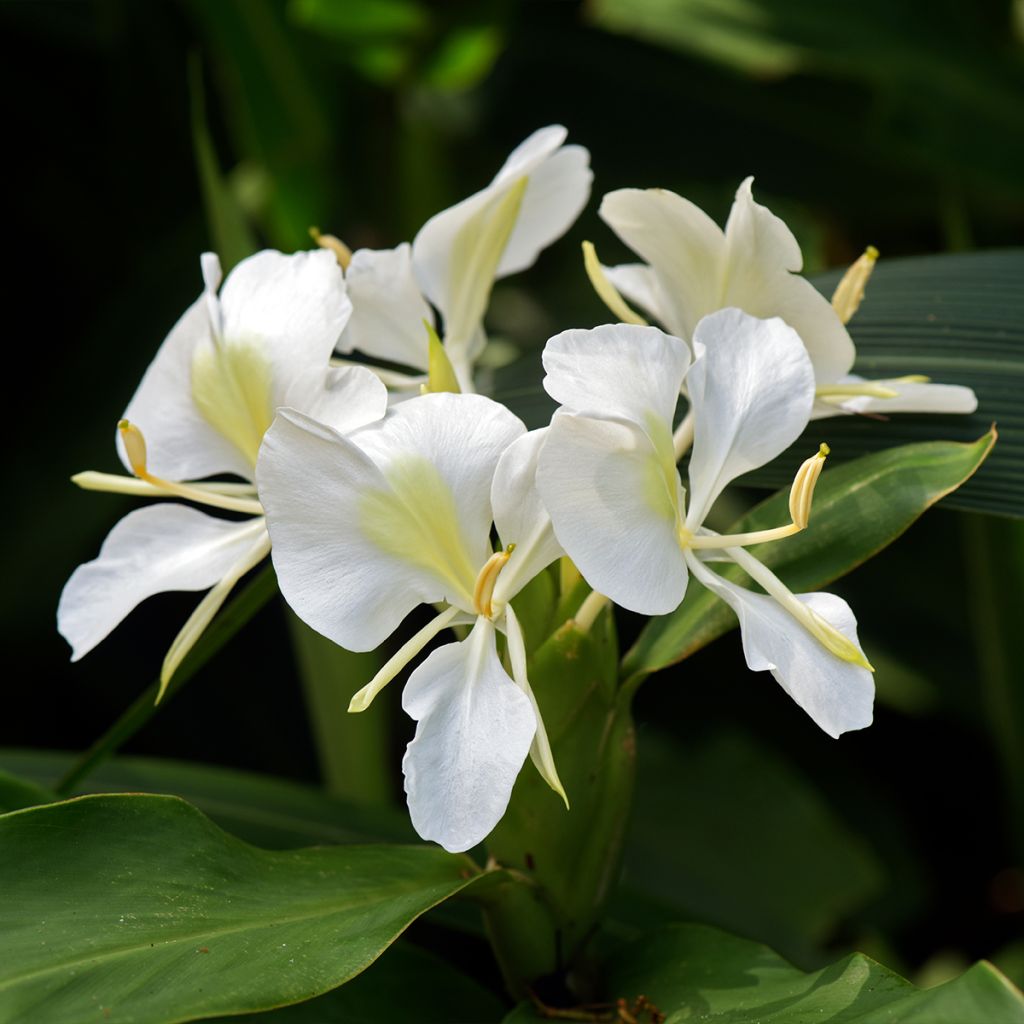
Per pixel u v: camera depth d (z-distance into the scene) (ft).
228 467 2.95
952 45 4.40
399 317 3.01
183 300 4.41
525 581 2.81
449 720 2.77
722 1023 2.79
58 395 4.33
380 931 2.77
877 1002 2.73
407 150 4.47
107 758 3.16
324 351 2.86
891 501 2.90
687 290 2.98
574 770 2.88
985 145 4.39
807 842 4.73
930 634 4.69
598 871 2.91
